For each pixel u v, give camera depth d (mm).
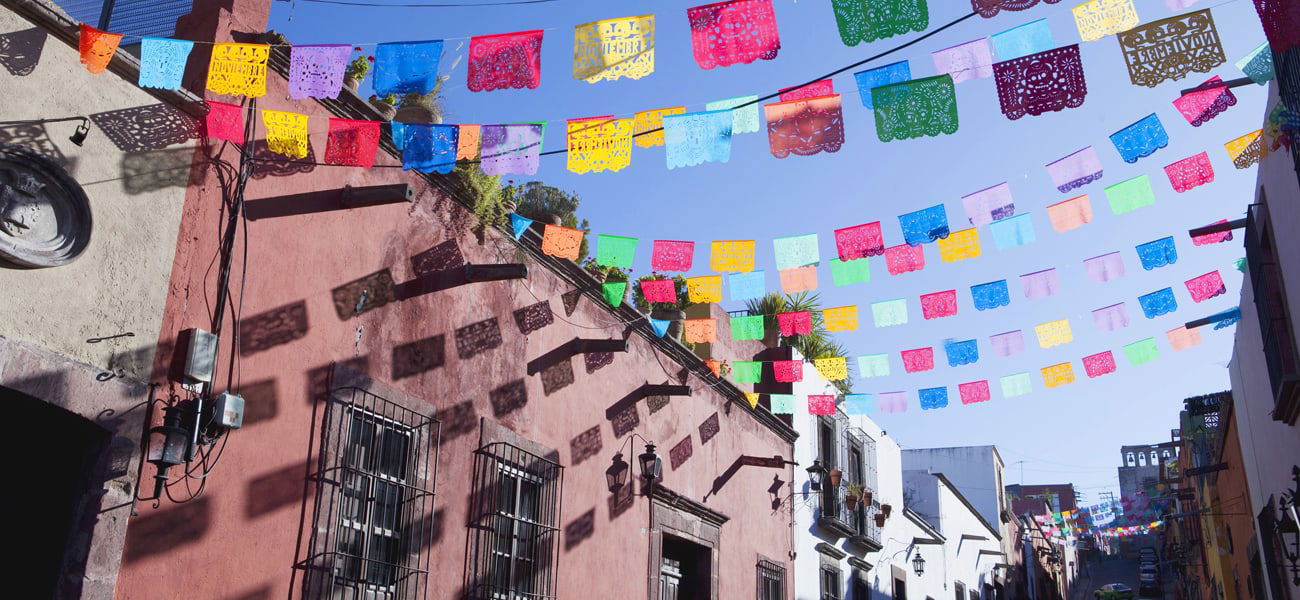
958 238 7074
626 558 9641
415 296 7441
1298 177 6633
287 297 6297
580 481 9125
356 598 6188
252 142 6168
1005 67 4852
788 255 7289
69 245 5031
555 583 8438
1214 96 5562
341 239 6820
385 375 7000
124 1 6789
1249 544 12445
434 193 7832
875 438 18875
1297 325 7590
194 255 5703
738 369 10812
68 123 5156
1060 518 29797
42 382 4766
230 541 5625
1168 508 27109
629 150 5520
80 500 4992
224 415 5477
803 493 14648
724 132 5383
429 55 5062
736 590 11883
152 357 5359
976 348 8820
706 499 11570
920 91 4957
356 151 6270
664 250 7613
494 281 8430
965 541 26656
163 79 5133
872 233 7289
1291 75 5477
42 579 4945
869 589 17234
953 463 33875
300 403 6242
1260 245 8508
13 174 4836
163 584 5227
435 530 7191
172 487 5352
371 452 6703
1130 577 51875
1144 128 5785
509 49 5016
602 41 4891
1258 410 10367
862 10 4508
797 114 5273
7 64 4938
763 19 4734
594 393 9625
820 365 10398
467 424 7746
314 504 6188
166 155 5645
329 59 5191
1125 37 4672
